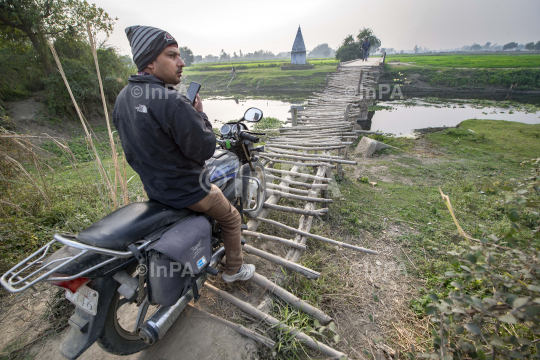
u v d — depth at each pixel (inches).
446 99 793.6
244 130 112.1
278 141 252.8
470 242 81.0
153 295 64.6
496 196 193.0
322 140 248.2
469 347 62.9
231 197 100.3
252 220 134.2
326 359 81.2
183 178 66.9
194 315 89.9
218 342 82.5
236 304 92.7
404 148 327.9
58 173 243.8
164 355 79.3
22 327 88.4
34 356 79.9
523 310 55.6
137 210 67.7
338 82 631.8
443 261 126.4
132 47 63.2
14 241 115.8
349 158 289.1
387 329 94.0
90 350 81.4
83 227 124.3
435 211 174.9
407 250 136.3
